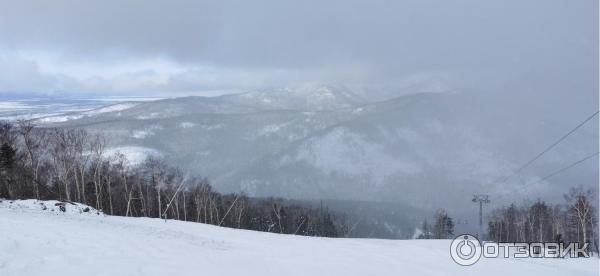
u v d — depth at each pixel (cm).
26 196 6900
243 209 12206
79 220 3441
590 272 3641
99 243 2231
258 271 2230
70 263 1741
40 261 1702
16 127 7069
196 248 2691
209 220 11106
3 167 5953
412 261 3212
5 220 2503
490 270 3167
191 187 11562
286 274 2267
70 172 8100
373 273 2558
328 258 2969
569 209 9688
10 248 1805
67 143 7794
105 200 8794
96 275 1641
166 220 5503
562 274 3359
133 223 4288
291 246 3556
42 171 7612
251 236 4319
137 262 1933
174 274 1838
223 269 2116
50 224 2659
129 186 9400
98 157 8244
